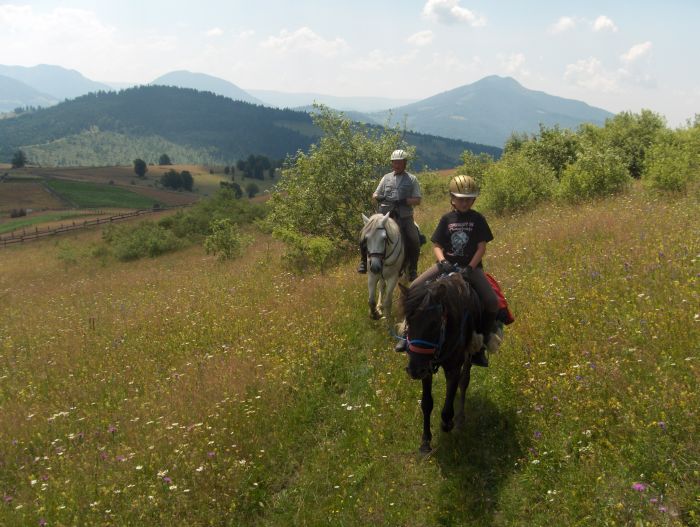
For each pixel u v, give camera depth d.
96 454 6.18
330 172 16.03
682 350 5.44
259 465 5.91
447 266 5.56
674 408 4.63
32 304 17.95
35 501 5.48
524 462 5.08
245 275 15.85
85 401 7.95
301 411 6.85
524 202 16.25
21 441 6.86
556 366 6.12
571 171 15.52
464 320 5.22
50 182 162.38
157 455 6.04
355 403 6.91
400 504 5.10
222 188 42.03
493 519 4.67
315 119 16.33
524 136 29.95
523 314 7.59
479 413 6.04
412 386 6.91
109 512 5.23
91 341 10.91
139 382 8.36
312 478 5.73
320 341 8.53
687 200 11.59
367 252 8.79
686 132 18.44
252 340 9.04
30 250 47.56
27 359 10.60
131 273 24.38
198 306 12.16
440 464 5.45
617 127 23.88
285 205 16.73
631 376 5.38
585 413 5.14
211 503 5.38
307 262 15.67
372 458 5.79
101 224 66.25
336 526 5.02
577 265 8.73
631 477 4.38
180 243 34.09
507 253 10.84
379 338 8.48
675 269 7.28
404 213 8.96
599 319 6.67
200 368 8.24
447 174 31.39
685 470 4.18
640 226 9.95
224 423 6.54
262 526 5.26
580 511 4.30
